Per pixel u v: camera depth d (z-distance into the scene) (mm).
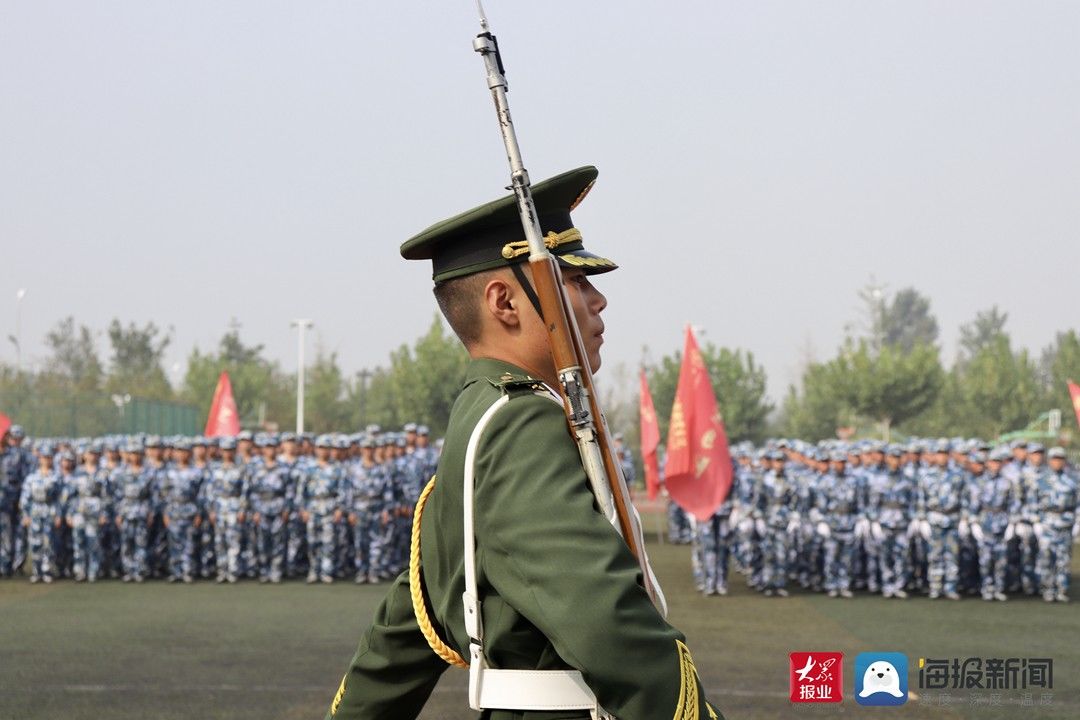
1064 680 13070
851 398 61344
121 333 91312
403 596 3221
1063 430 55500
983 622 18094
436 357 62031
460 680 13086
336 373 76125
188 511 24109
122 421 41188
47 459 24156
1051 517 21562
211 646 15055
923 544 22406
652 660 2414
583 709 2689
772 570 22047
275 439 24391
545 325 2820
